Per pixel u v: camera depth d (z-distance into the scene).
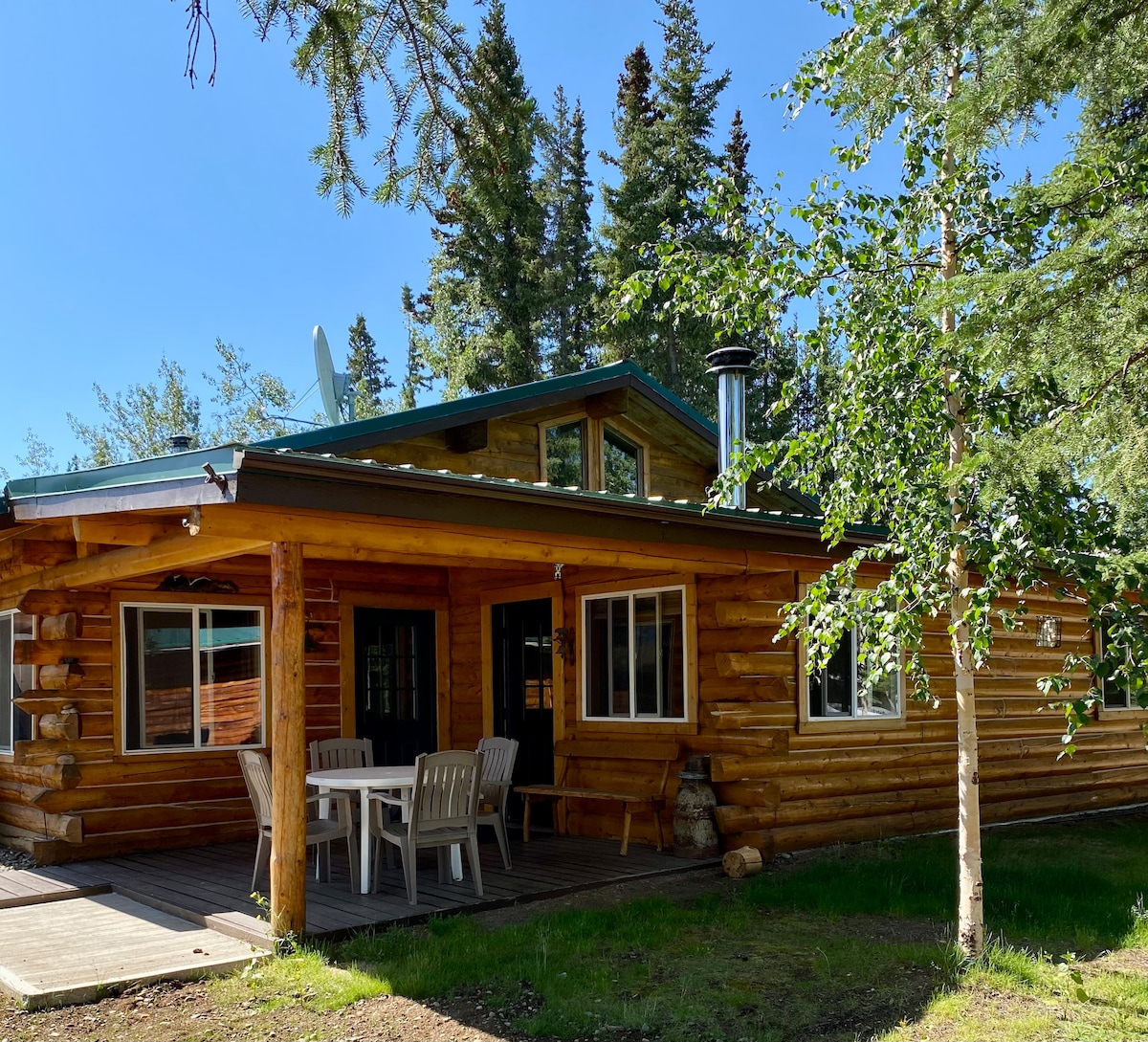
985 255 5.61
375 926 6.32
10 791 9.77
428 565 11.72
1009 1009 4.93
